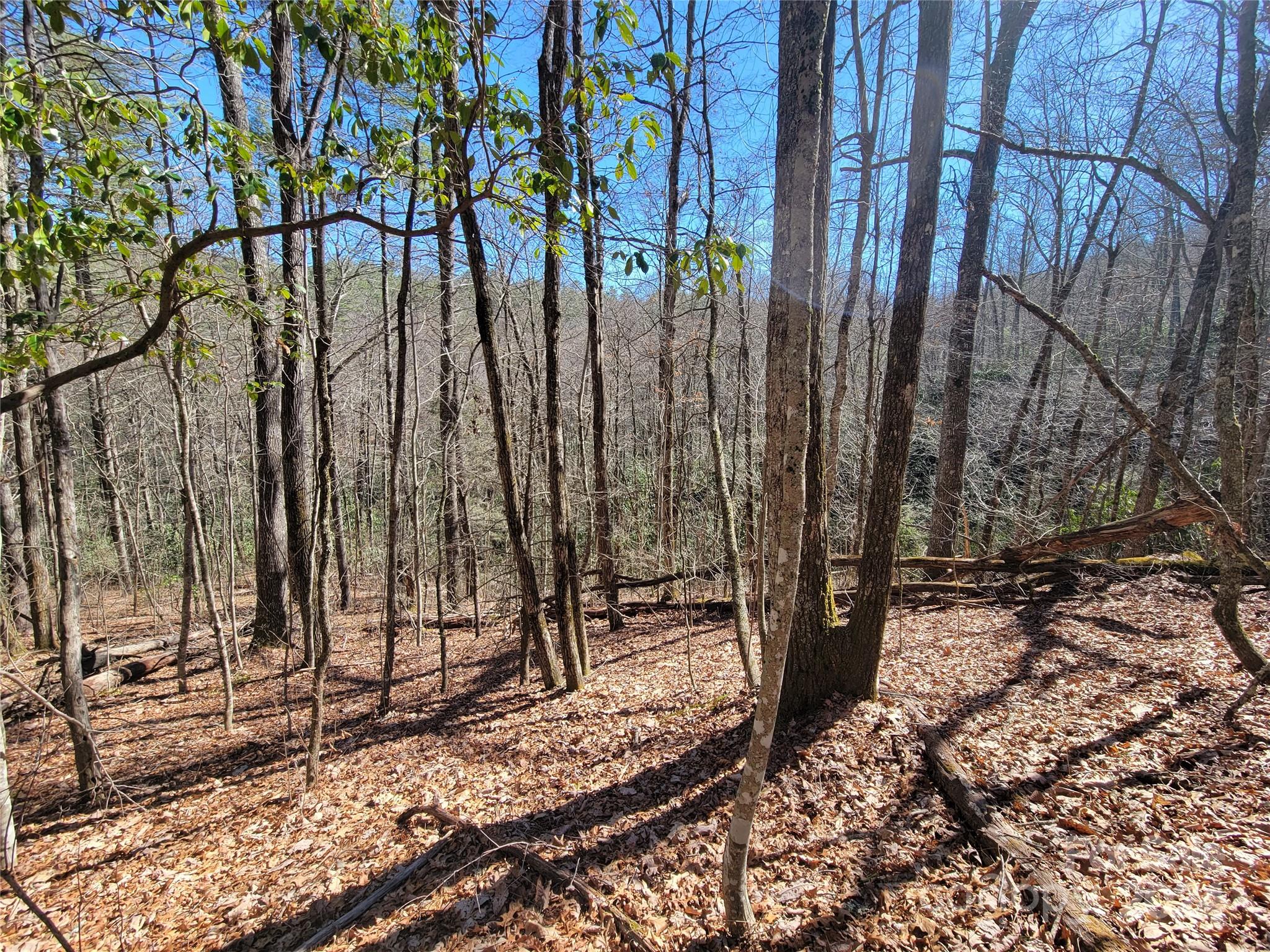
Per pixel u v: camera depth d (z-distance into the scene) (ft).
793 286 9.01
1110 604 26.73
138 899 14.39
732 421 31.60
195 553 40.11
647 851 13.75
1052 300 47.39
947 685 19.33
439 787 17.94
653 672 25.52
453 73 11.60
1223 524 16.35
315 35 9.05
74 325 13.24
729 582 35.88
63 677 18.21
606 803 15.96
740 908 10.83
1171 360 40.91
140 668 30.78
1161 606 25.41
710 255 11.19
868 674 17.62
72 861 15.87
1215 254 32.58
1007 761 14.55
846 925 10.85
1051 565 29.96
